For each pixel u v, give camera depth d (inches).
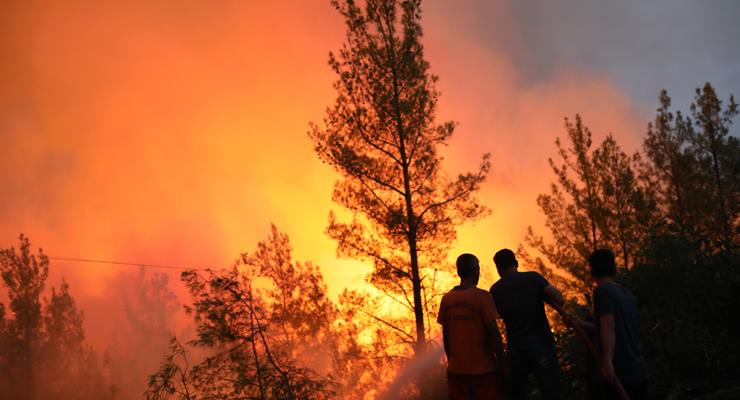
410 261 597.6
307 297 638.5
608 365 156.9
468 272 191.6
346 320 580.4
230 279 375.2
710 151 850.1
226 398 348.8
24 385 1250.0
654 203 746.8
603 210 745.0
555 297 187.3
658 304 307.1
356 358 547.2
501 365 179.3
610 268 168.2
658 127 887.7
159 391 341.4
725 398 225.6
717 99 853.2
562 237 791.1
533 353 185.0
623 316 161.6
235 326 366.9
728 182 823.1
